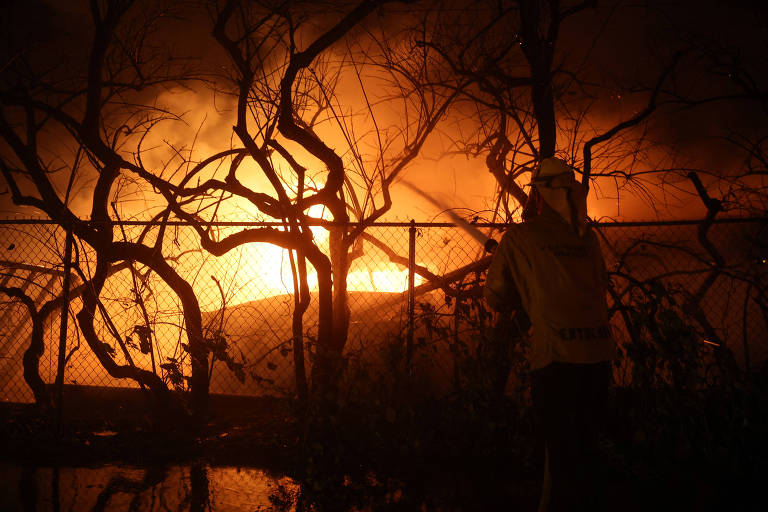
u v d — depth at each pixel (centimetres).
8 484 391
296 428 480
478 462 430
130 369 528
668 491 382
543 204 315
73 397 586
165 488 388
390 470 418
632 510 356
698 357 407
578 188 310
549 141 524
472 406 424
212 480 403
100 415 561
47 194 543
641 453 415
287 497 376
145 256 532
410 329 456
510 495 378
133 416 556
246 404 571
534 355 295
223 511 355
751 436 405
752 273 471
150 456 449
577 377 287
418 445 420
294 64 508
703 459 422
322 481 392
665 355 401
